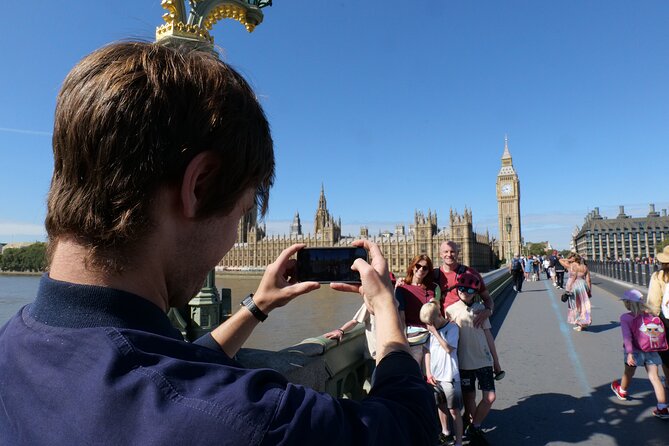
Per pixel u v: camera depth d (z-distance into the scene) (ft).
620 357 29.96
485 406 18.01
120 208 2.85
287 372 11.46
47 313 2.95
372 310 4.76
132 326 2.92
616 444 17.25
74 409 2.48
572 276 40.16
